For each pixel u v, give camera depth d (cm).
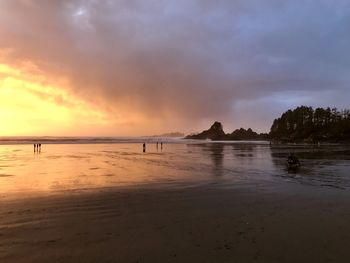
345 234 1016
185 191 1855
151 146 11325
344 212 1319
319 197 1669
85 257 830
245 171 3022
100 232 1042
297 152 6662
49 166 3584
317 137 16112
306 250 877
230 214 1286
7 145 11731
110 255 844
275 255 841
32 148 9044
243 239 967
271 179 2422
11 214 1280
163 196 1689
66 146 10988
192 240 959
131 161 4372
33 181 2308
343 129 15562
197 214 1286
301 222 1160
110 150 8038
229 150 8000
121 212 1320
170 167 3469
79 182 2258
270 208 1397
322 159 4544
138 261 805
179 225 1125
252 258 821
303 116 19762
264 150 7844
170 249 885
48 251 872
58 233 1031
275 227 1097
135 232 1042
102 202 1523
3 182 2252
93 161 4394
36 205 1452
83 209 1373
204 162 4162
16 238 979
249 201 1558
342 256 834
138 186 2058
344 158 4741
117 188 1970
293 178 2484
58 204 1477
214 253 855
